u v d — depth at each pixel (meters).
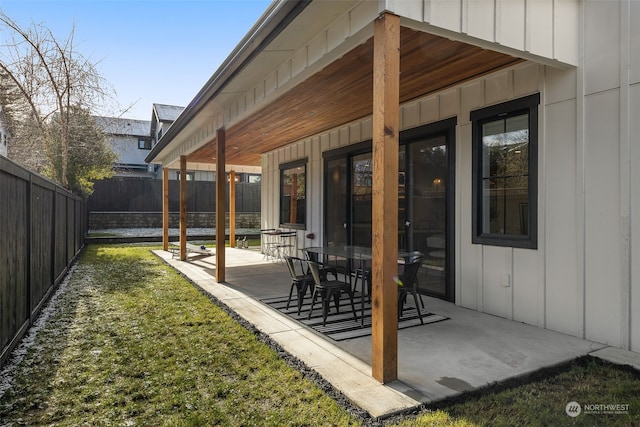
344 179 7.32
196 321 4.21
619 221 3.33
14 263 3.41
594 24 3.51
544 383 2.71
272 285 6.22
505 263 4.25
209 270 7.72
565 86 3.71
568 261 3.69
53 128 11.31
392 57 2.68
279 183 9.88
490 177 4.50
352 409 2.38
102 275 7.07
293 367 3.01
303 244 8.76
